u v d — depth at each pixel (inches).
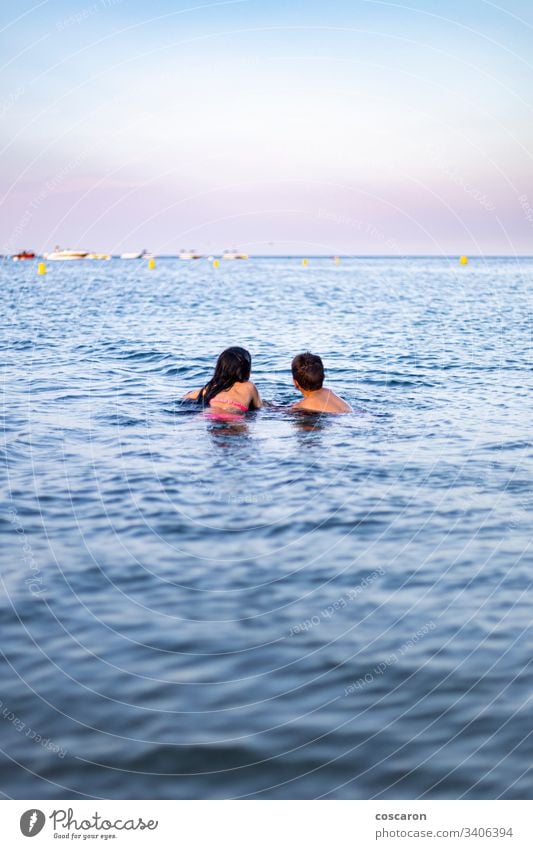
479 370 515.2
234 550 206.5
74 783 123.5
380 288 1640.0
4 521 226.1
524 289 1620.3
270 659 154.6
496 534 219.5
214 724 135.6
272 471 274.7
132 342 643.5
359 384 455.8
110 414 362.3
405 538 215.9
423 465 283.6
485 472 276.5
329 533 218.8
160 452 297.9
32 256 3176.7
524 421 356.8
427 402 401.1
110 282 1785.2
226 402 367.9
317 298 1293.1
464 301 1240.2
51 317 873.5
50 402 389.4
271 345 636.7
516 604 178.1
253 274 2481.5
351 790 123.2
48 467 278.1
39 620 169.3
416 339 696.4
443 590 184.7
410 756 129.0
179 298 1254.9
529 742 131.8
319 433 329.4
